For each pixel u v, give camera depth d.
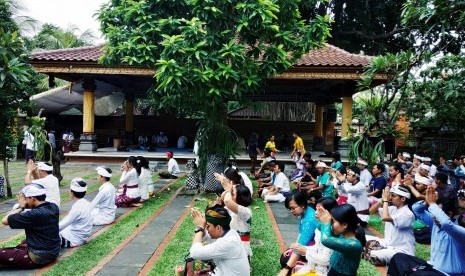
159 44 10.05
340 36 23.83
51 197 7.02
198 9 9.27
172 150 21.59
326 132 23.41
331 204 4.14
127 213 8.81
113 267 5.32
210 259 3.77
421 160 10.26
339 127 28.17
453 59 13.32
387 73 9.96
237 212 4.84
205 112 11.30
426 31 8.61
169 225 7.77
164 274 5.07
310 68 15.70
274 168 10.66
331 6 23.16
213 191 11.30
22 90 10.41
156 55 10.12
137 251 6.06
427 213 4.98
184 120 25.20
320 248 4.26
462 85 10.10
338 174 8.60
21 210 5.40
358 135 10.38
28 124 11.42
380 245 5.75
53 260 5.45
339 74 15.68
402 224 5.50
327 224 3.62
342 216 3.47
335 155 10.32
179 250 6.07
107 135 25.61
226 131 11.24
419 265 4.38
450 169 10.82
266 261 5.64
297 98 21.52
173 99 10.98
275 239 6.85
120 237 6.82
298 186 10.40
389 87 9.75
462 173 10.78
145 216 8.49
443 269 4.55
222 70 9.27
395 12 21.80
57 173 12.52
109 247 6.23
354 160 10.11
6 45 9.34
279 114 25.02
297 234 7.29
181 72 8.98
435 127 17.64
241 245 3.87
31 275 4.99
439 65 13.77
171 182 14.02
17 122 11.01
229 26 10.02
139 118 25.31
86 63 16.38
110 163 18.55
